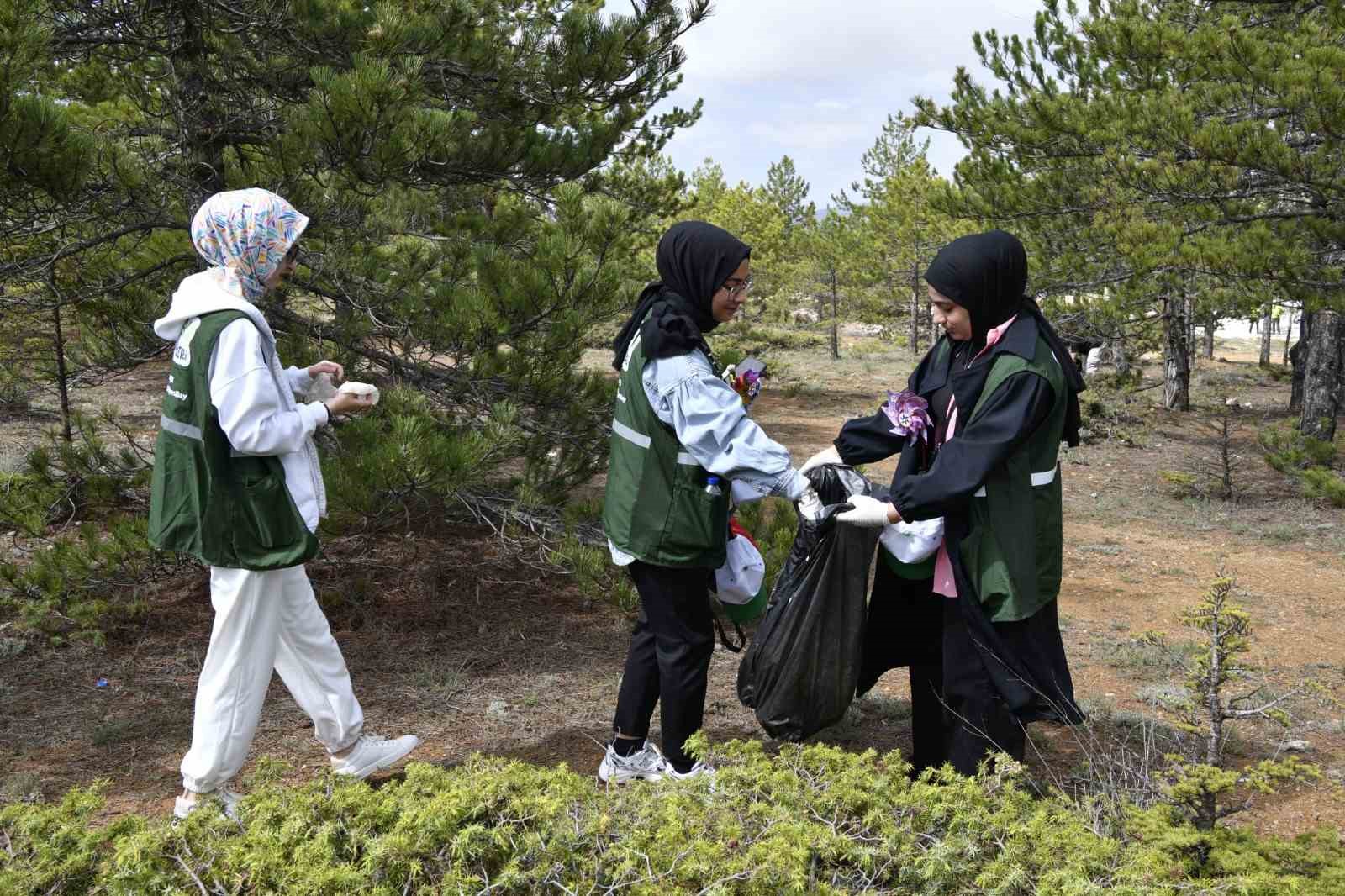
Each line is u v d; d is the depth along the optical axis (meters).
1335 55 7.88
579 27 6.05
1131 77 10.70
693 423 2.92
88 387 6.15
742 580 3.39
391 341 5.69
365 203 5.50
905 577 3.05
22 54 4.06
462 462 4.57
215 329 2.71
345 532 5.54
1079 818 2.54
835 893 2.19
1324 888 2.38
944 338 3.03
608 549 5.41
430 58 5.78
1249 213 9.38
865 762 2.73
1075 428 2.83
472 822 2.28
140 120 6.36
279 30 5.55
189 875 2.16
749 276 3.07
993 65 11.91
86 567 4.69
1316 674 4.87
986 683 2.81
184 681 4.41
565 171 6.24
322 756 3.68
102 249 5.76
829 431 14.70
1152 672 4.89
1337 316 12.09
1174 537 8.44
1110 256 11.34
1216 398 19.33
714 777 2.61
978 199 12.04
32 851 2.27
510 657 4.84
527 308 5.28
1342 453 12.35
